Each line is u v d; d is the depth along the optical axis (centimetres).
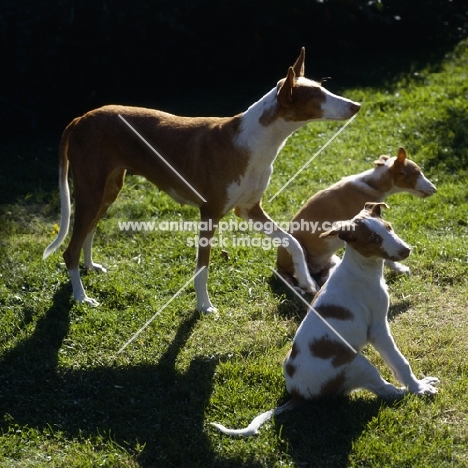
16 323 424
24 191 530
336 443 361
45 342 415
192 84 659
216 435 367
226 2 639
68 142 437
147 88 646
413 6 729
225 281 452
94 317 427
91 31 606
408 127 580
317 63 686
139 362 404
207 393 385
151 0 623
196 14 648
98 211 438
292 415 370
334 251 450
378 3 696
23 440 370
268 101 416
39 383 395
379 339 376
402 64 689
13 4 587
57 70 604
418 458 354
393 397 374
